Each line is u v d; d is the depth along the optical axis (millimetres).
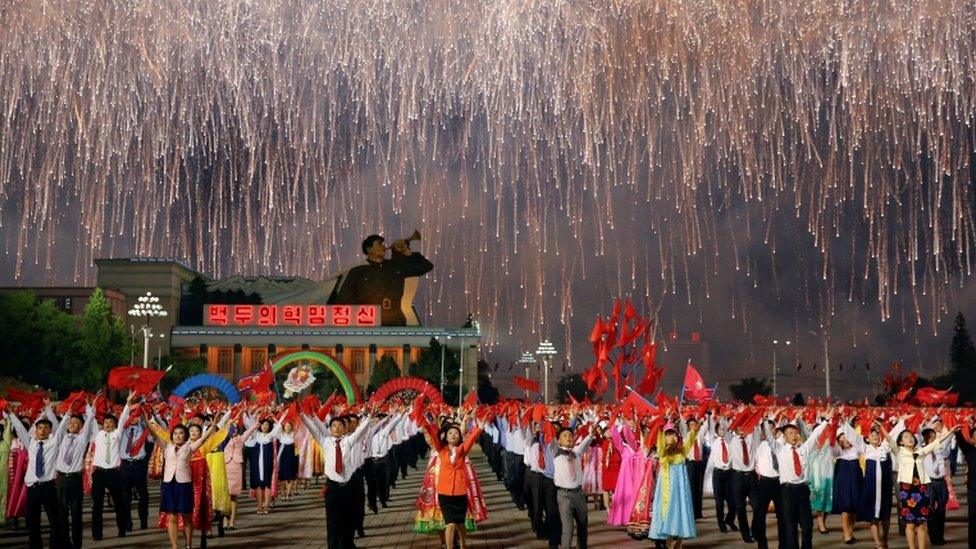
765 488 15391
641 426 18531
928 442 17062
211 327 129500
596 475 20953
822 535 18031
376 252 137500
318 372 95375
